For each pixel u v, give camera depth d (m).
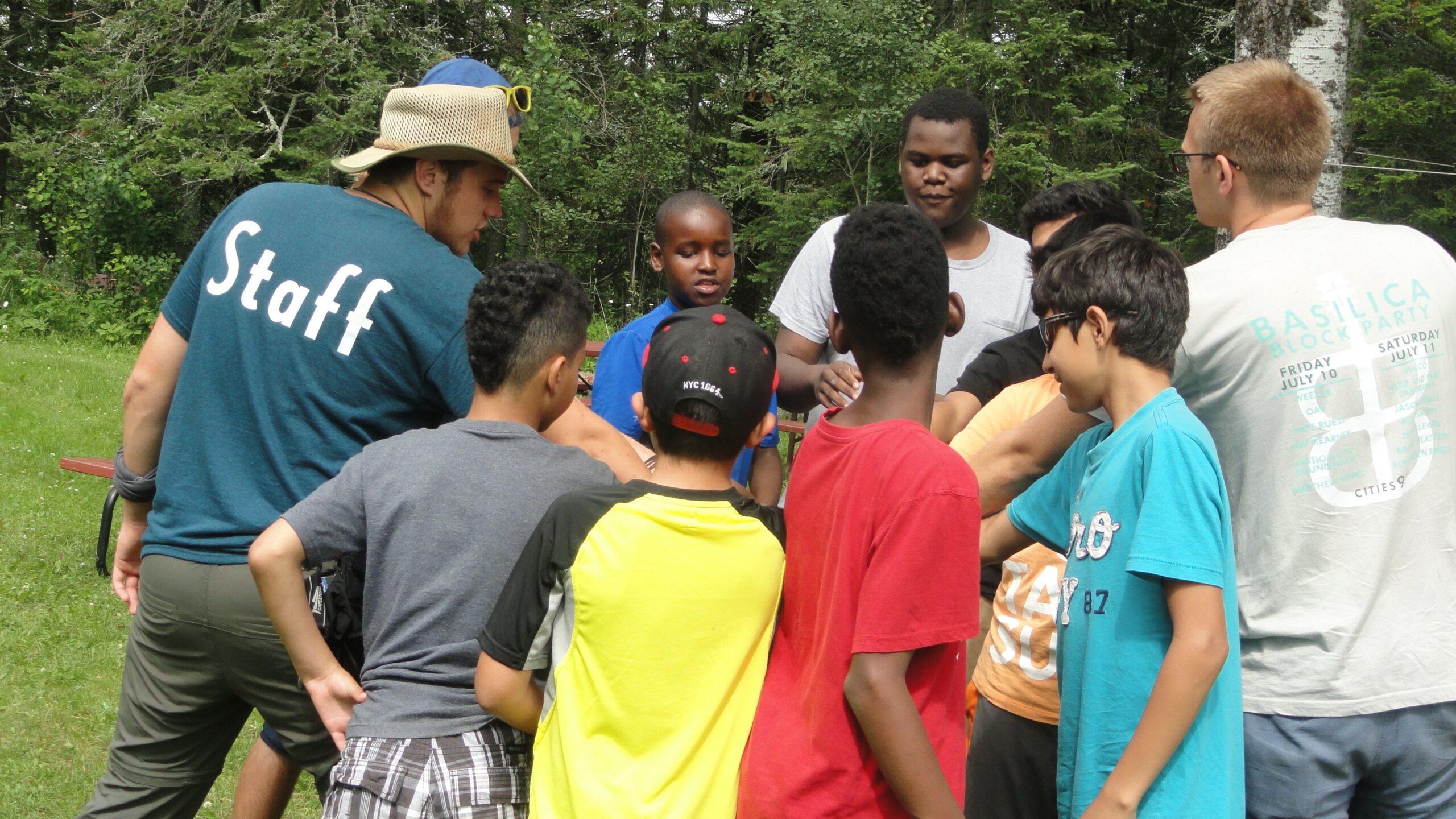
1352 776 2.02
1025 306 3.38
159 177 16.52
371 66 17.16
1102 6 16.92
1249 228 2.23
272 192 2.47
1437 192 12.91
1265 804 2.04
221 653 2.37
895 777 1.70
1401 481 2.03
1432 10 11.86
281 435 2.35
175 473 2.38
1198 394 2.14
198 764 2.58
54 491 6.75
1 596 5.07
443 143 2.43
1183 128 18.52
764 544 1.90
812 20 15.13
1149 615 1.84
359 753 2.02
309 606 2.12
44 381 9.81
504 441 2.13
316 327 2.32
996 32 16.47
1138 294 1.88
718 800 1.84
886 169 15.41
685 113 20.47
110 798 2.54
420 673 2.05
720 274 3.43
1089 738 1.89
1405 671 1.98
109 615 4.98
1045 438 2.29
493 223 19.30
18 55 21.92
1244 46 6.68
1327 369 2.03
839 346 1.96
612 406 3.17
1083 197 2.75
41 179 17.16
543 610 1.91
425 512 2.07
